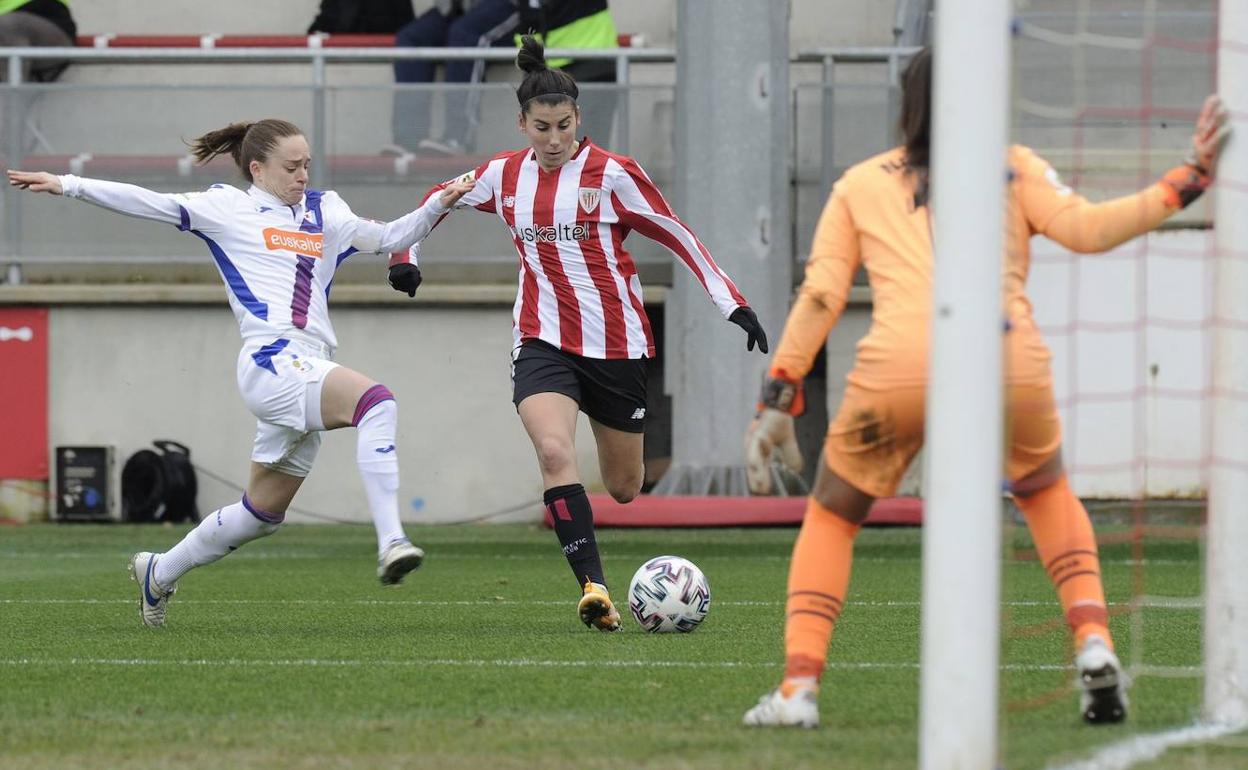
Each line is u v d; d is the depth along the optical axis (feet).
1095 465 144.87
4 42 164.86
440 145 151.94
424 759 40.88
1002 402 35.42
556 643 67.15
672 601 70.85
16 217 156.04
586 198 73.41
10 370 157.28
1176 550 124.26
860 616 78.48
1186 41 134.10
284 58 158.10
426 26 165.89
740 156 144.36
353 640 68.80
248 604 87.25
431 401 155.22
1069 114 115.55
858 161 150.10
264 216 70.28
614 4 179.32
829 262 43.45
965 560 34.83
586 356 74.33
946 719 34.81
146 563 74.23
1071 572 45.91
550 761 40.40
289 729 45.65
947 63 35.22
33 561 119.34
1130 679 52.65
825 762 39.55
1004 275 35.68
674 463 149.79
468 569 112.06
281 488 72.59
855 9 174.19
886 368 42.06
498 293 152.87
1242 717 45.42
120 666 59.93
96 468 154.92
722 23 143.84
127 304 156.04
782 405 43.88
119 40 173.88
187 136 153.58
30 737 44.60
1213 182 45.37
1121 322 143.64
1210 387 46.47
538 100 72.02
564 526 72.02
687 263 73.46
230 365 156.46
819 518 44.93
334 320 155.53
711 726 45.44
